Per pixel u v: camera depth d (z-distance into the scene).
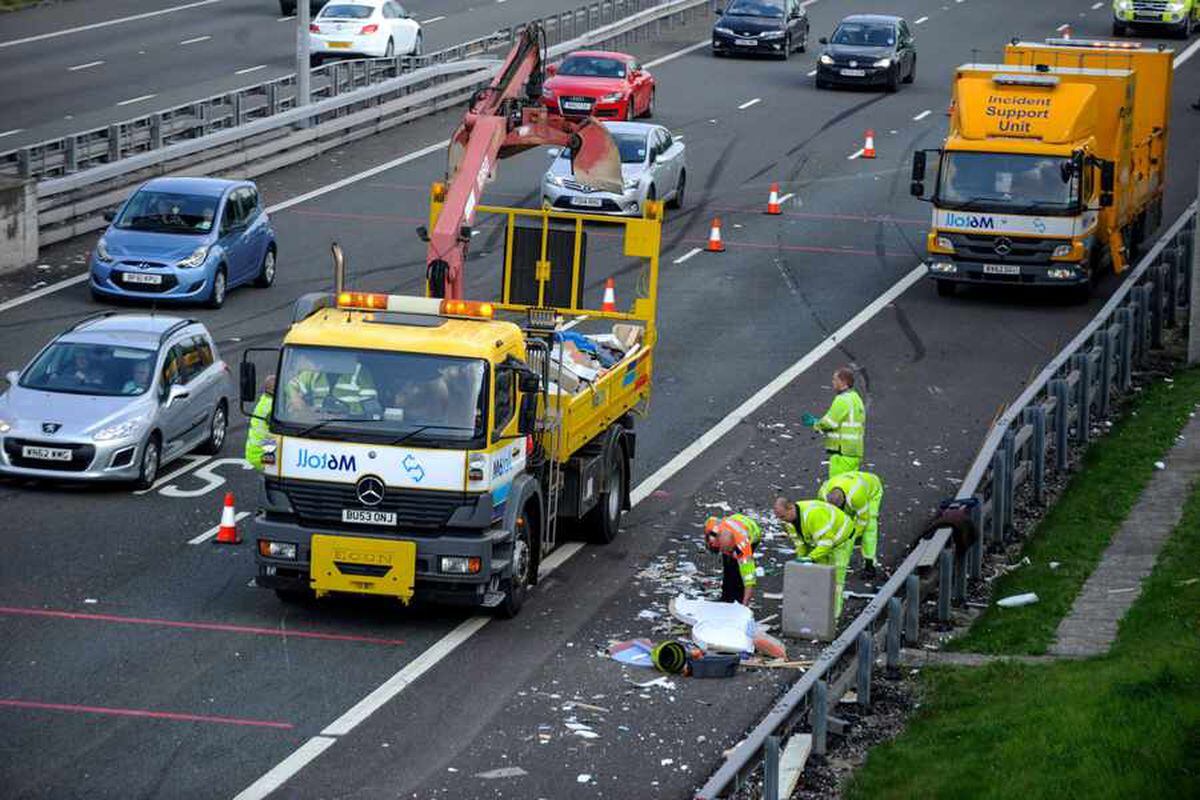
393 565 39.31
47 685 36.66
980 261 76.12
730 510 51.47
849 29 126.75
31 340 67.06
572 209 90.12
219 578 43.97
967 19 155.00
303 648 39.38
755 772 33.03
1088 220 75.81
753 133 112.19
